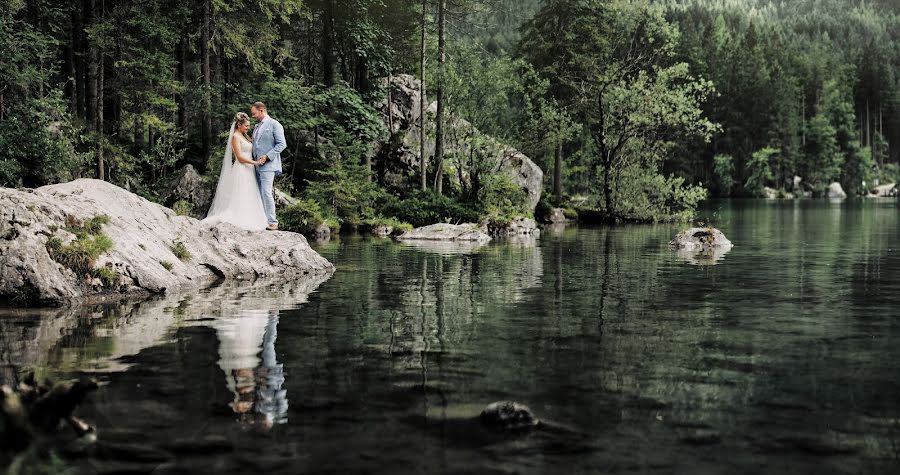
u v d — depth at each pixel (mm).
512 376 4012
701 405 3447
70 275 7305
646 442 2906
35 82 17297
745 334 5340
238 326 5637
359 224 22875
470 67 26828
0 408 2814
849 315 6273
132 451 2760
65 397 2980
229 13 24125
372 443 2871
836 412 3334
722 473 2576
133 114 22078
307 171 25328
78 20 21672
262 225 11398
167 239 9211
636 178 31172
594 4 33969
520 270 10266
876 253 13250
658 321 5930
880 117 103938
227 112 22641
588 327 5629
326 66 27734
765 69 83625
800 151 86125
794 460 2711
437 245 16156
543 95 33562
